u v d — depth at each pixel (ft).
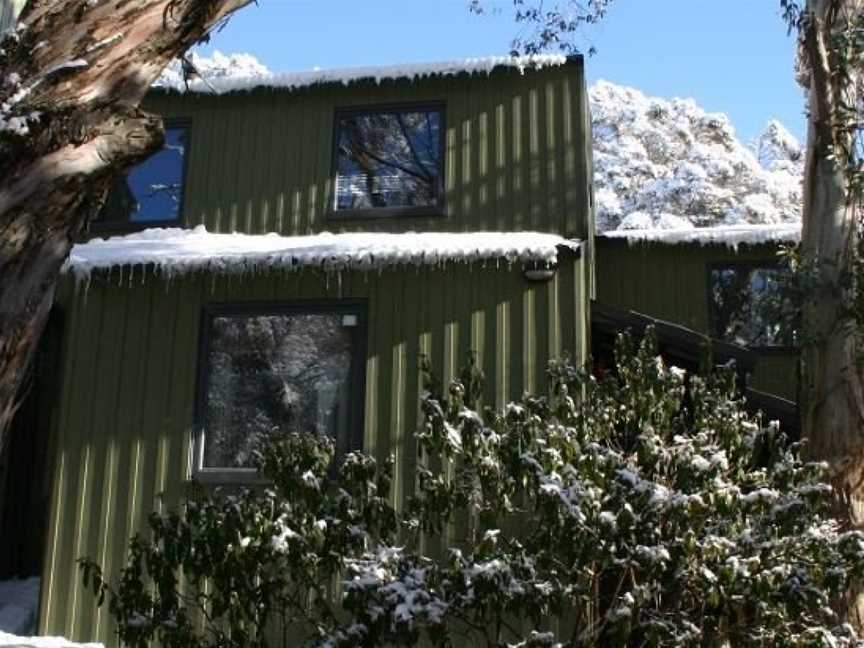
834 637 20.10
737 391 23.80
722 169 96.48
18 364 9.78
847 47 27.17
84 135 10.36
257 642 20.54
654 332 23.72
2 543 34.81
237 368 28.55
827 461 24.89
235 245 29.86
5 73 10.39
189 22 11.65
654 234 38.86
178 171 33.65
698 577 19.63
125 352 28.94
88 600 27.14
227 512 20.36
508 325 27.50
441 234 29.84
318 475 21.47
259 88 33.73
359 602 19.45
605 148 101.71
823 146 27.30
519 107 31.94
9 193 9.86
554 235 29.45
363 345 28.04
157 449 28.09
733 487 19.30
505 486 20.68
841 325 25.71
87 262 29.30
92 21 10.84
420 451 23.45
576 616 22.72
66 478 28.14
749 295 37.76
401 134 32.68
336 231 31.94
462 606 19.88
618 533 19.51
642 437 20.49
